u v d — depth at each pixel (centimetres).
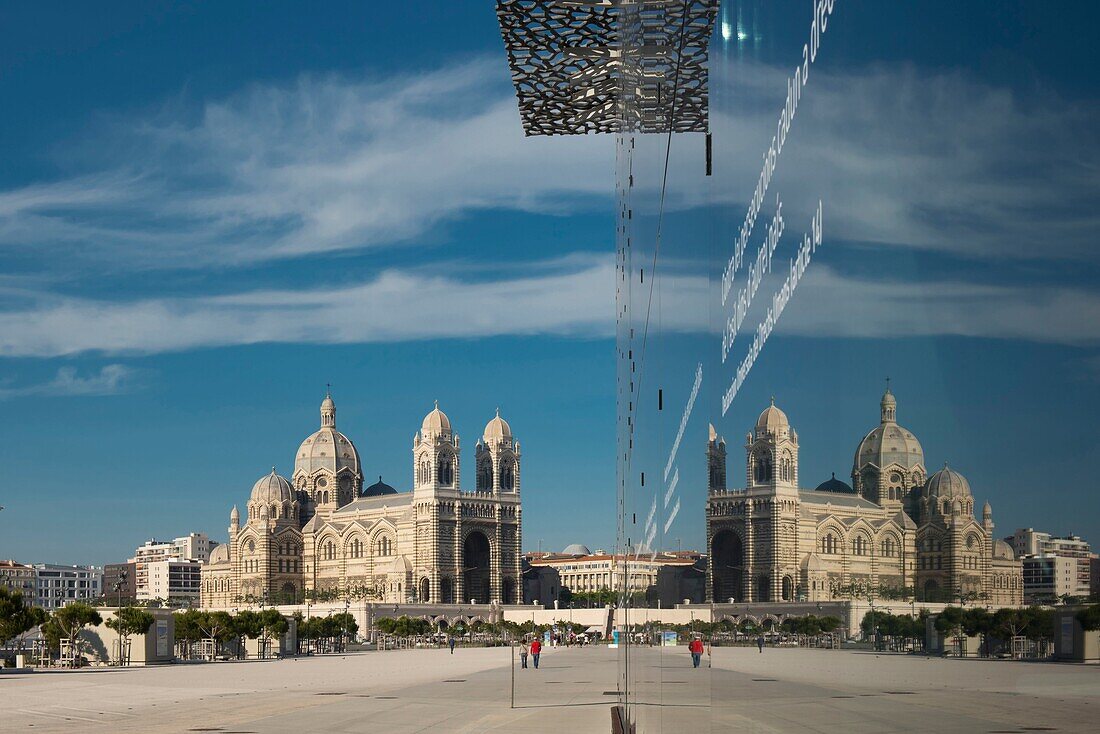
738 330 722
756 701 661
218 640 15250
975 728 407
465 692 7269
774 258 622
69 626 11850
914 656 448
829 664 539
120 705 6072
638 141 1493
